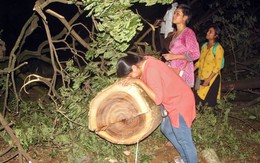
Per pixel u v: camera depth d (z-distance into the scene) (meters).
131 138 3.56
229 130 5.00
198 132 4.76
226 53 8.06
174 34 4.20
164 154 4.43
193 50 3.99
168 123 3.71
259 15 9.36
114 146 4.25
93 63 4.26
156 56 5.00
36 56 6.15
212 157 4.38
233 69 7.67
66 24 4.26
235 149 4.70
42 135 4.20
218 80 4.98
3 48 5.03
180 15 3.98
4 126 3.68
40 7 3.76
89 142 4.19
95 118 3.51
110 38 3.64
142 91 3.38
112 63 3.89
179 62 4.08
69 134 4.30
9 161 4.02
